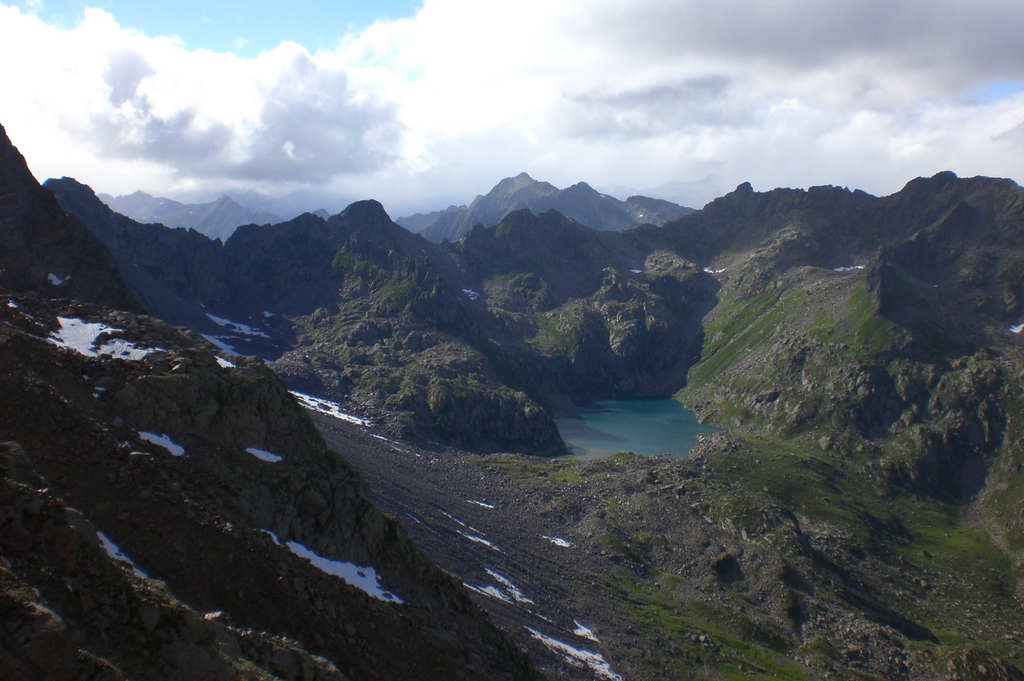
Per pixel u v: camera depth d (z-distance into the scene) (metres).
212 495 56.75
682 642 119.31
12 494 33.81
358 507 70.00
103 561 35.00
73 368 60.69
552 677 82.62
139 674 31.23
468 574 110.00
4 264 115.62
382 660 54.28
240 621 47.94
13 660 24.91
